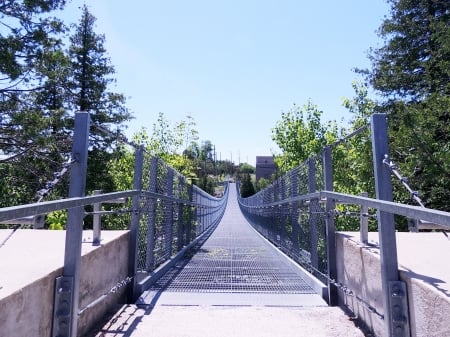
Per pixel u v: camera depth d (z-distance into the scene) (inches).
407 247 96.4
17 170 417.7
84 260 87.0
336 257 122.9
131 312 110.0
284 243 236.7
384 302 74.4
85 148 83.0
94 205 104.4
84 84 739.4
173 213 220.2
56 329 71.7
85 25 746.8
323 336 91.4
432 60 442.3
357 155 362.0
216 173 3459.6
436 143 340.8
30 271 70.0
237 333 93.7
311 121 583.8
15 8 440.5
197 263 219.3
